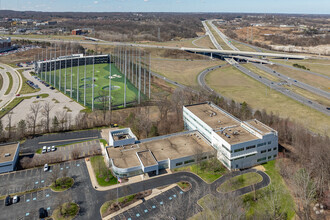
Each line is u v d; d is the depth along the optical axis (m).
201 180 135.00
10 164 140.62
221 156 149.75
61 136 182.25
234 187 129.50
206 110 190.25
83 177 137.38
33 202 119.75
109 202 120.06
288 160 151.50
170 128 194.38
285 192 126.44
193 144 159.38
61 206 114.62
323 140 160.88
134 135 169.38
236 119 173.00
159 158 144.38
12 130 192.38
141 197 123.00
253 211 114.50
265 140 148.12
